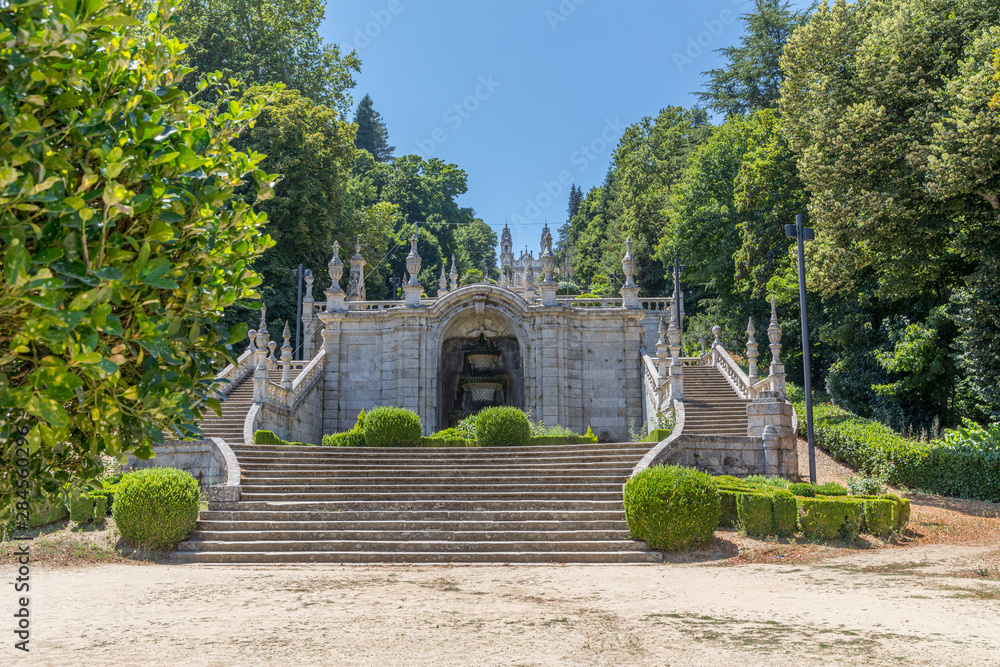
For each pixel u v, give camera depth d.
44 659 7.44
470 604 10.66
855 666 7.26
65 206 4.50
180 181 5.99
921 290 31.36
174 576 13.40
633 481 16.53
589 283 93.44
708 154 53.06
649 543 15.91
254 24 54.19
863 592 11.55
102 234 4.82
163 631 8.82
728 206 50.06
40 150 4.75
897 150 26.44
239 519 17.47
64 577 13.26
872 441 25.50
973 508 20.55
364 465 21.42
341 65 60.22
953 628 8.99
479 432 25.38
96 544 16.22
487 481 19.95
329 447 22.98
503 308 34.72
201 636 8.54
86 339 4.73
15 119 4.25
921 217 26.83
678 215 54.84
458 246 106.06
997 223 26.11
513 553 15.66
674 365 28.02
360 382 35.03
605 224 94.56
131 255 5.09
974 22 26.62
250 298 6.94
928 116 25.45
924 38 27.17
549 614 9.93
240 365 33.88
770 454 21.59
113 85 5.46
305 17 56.81
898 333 31.88
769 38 57.84
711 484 16.36
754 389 29.20
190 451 21.08
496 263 116.94
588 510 17.84
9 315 4.54
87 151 5.18
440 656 7.63
